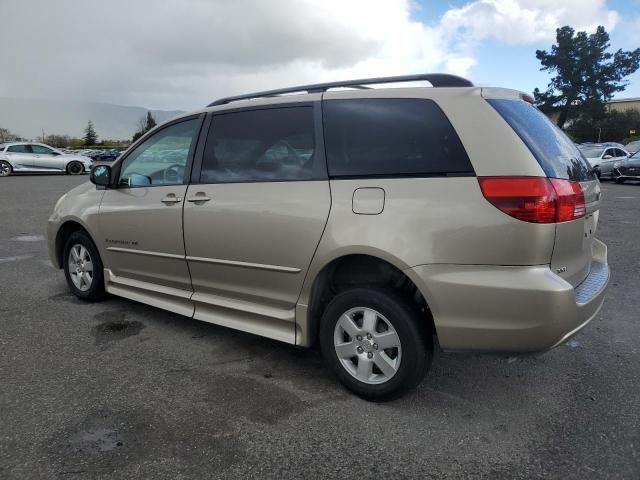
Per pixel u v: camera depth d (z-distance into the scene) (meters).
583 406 3.03
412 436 2.72
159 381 3.32
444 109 2.85
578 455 2.55
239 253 3.48
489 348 2.67
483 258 2.62
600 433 2.74
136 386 3.25
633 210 11.97
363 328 3.02
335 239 2.99
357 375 3.08
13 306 4.81
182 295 3.98
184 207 3.79
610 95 62.03
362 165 3.01
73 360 3.63
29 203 13.09
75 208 4.78
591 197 3.05
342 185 3.04
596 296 2.89
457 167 2.72
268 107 3.51
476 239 2.62
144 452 2.55
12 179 22.41
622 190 17.72
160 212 3.96
